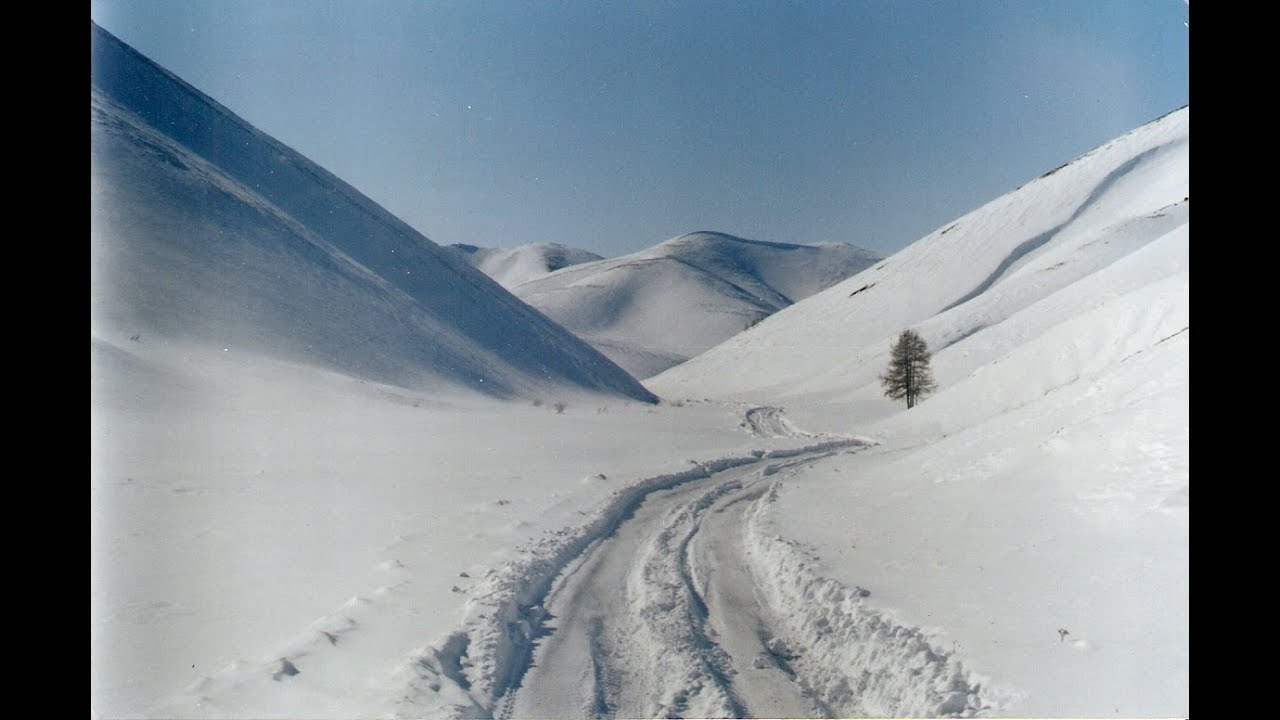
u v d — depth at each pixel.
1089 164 165.75
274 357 49.66
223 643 8.60
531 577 12.01
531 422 46.38
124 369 37.56
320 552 13.05
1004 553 11.59
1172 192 139.62
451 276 86.69
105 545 13.00
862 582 10.81
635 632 9.80
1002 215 159.75
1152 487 12.45
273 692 7.21
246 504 17.38
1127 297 35.72
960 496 16.27
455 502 18.69
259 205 71.25
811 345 130.38
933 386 68.44
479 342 74.62
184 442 27.69
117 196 60.47
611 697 7.86
